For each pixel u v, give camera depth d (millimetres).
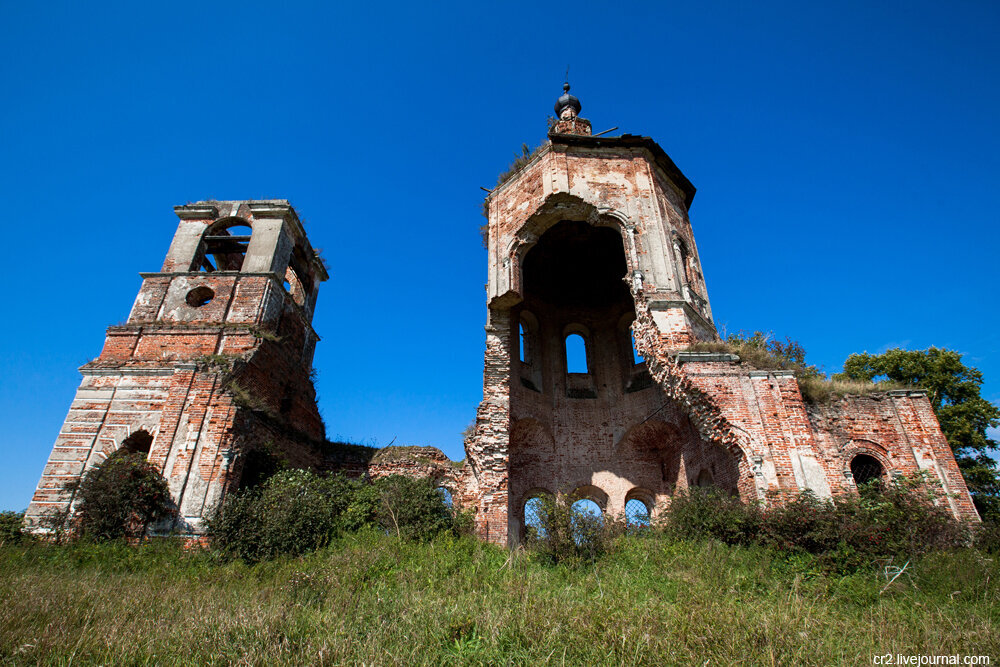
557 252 23031
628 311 23562
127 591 9117
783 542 10922
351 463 22828
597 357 23547
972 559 9922
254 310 20234
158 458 15766
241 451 16438
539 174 20781
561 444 21875
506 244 20625
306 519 13562
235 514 13398
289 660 5602
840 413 16062
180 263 21922
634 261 18469
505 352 19297
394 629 6625
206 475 15539
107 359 18766
